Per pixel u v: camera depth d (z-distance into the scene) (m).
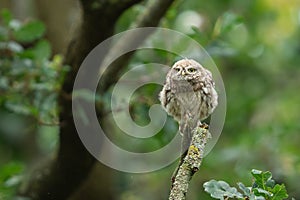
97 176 13.04
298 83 17.84
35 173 10.66
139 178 15.34
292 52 17.67
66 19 13.41
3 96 10.41
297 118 17.17
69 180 10.23
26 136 13.98
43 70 10.16
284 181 13.27
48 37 13.34
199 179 14.46
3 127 13.62
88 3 8.63
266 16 17.88
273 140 14.48
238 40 17.25
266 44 18.02
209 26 15.15
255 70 17.45
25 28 10.25
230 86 16.92
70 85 9.61
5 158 14.05
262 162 13.94
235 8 17.05
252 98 16.62
